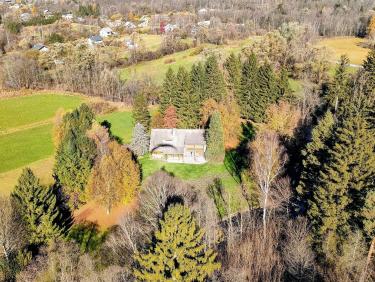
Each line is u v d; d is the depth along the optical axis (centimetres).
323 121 5331
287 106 7519
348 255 3853
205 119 8275
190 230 3169
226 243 4559
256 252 4188
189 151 7712
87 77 12050
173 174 7112
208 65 9194
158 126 8625
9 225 4853
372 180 4381
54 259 4466
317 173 4962
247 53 11838
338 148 4503
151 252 3472
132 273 3794
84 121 7850
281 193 5350
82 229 5825
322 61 10369
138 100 8662
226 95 9150
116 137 8638
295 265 3881
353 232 4050
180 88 8544
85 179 6300
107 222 5956
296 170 6025
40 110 10550
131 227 4569
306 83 10162
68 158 6159
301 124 7012
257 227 4841
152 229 4550
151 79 12144
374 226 3772
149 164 7481
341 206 4244
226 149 7969
